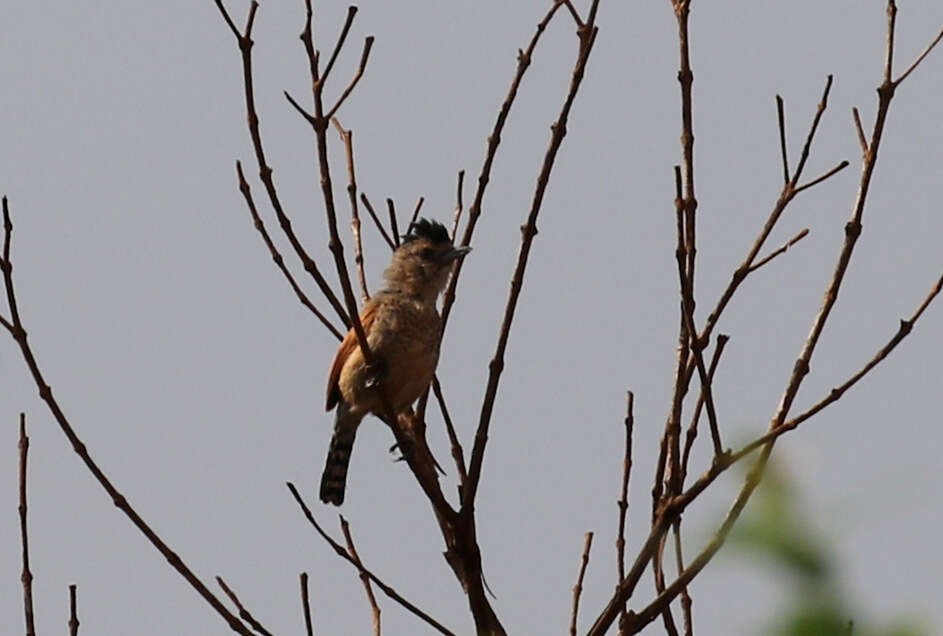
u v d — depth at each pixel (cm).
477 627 1128
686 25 1089
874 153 1077
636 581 1020
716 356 1050
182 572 1056
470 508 1138
